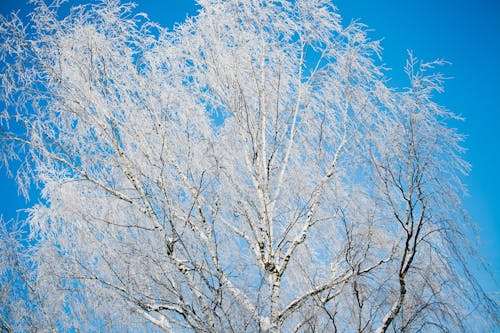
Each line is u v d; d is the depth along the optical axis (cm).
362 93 660
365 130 636
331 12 705
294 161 667
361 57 684
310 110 687
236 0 712
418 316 499
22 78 644
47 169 652
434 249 551
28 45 645
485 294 509
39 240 662
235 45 702
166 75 693
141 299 540
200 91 701
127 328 592
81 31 661
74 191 656
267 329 500
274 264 560
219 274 509
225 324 475
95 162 634
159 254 537
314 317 496
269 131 666
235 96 647
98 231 638
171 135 646
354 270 516
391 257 557
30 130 627
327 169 646
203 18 712
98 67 648
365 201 603
